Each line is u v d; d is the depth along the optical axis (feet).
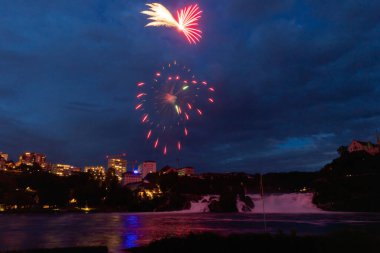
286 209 603.67
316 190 612.29
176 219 333.21
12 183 623.36
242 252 69.56
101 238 144.05
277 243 70.54
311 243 68.03
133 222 276.00
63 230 192.54
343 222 264.31
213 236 81.00
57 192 609.01
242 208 613.11
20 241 134.72
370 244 63.10
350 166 620.08
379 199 513.04
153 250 84.02
